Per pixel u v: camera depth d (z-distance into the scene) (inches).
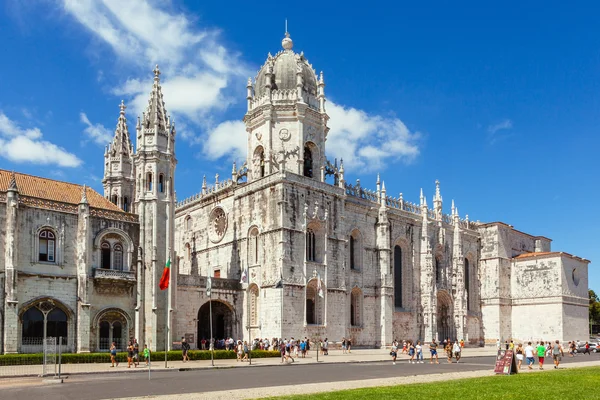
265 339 2851.9
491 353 3257.9
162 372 1915.6
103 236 2586.1
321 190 3132.4
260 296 2977.4
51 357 2124.8
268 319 2901.1
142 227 2679.6
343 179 3297.2
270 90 3191.4
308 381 1557.6
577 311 4168.3
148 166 2746.1
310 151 3257.9
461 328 3878.0
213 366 2081.7
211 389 1366.9
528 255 4217.5
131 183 3240.7
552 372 1784.0
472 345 4062.5
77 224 2513.5
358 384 1434.5
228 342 2827.3
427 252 3732.8
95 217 2561.5
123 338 2573.8
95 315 2491.4
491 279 4202.8
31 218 2393.0
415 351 2539.4
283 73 3245.6
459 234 4018.2
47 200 2456.9
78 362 2201.0
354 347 3235.7
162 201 2751.0
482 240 4296.3
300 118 3157.0
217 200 3422.7
